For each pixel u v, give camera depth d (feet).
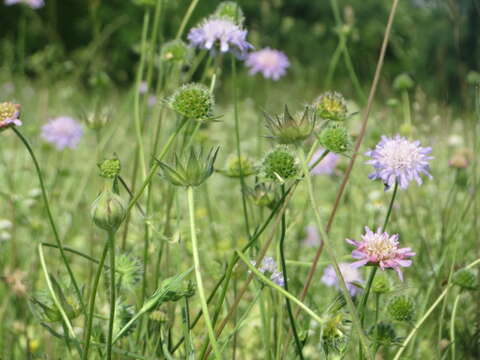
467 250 2.15
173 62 2.05
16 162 3.56
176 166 1.47
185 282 1.55
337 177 2.68
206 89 1.60
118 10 11.75
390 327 1.62
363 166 3.13
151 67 2.12
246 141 4.24
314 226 2.70
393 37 3.75
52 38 4.35
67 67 4.32
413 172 1.63
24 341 2.16
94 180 3.25
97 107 2.23
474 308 2.10
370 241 1.51
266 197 1.75
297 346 1.57
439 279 2.04
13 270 2.26
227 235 2.53
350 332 1.50
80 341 1.53
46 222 2.55
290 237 2.53
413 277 2.21
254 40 3.88
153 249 1.95
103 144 2.38
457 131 3.24
